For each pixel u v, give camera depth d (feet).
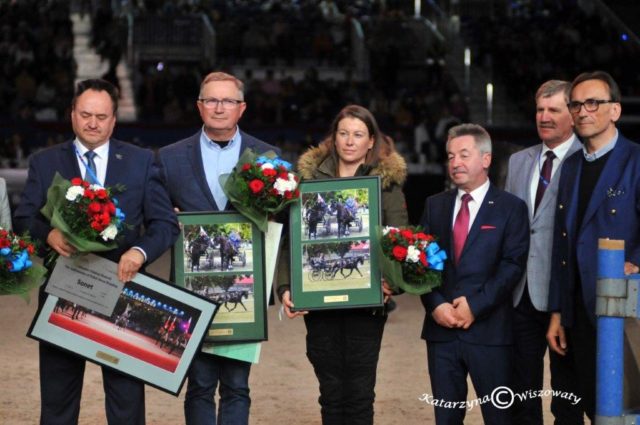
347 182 16.46
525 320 17.76
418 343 28.89
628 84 81.25
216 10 92.89
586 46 84.58
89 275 15.34
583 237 16.11
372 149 17.07
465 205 17.12
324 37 88.63
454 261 16.97
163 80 77.36
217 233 16.42
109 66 80.23
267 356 26.94
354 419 16.76
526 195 18.01
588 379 16.33
